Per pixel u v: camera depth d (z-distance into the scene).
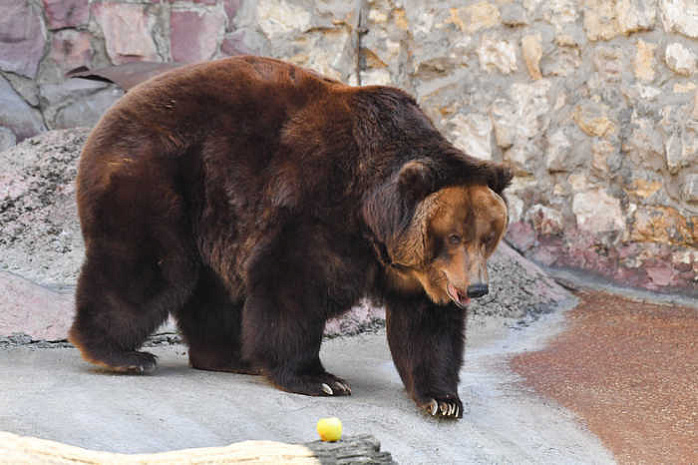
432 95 17.14
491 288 14.14
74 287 12.19
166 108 9.53
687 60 14.73
